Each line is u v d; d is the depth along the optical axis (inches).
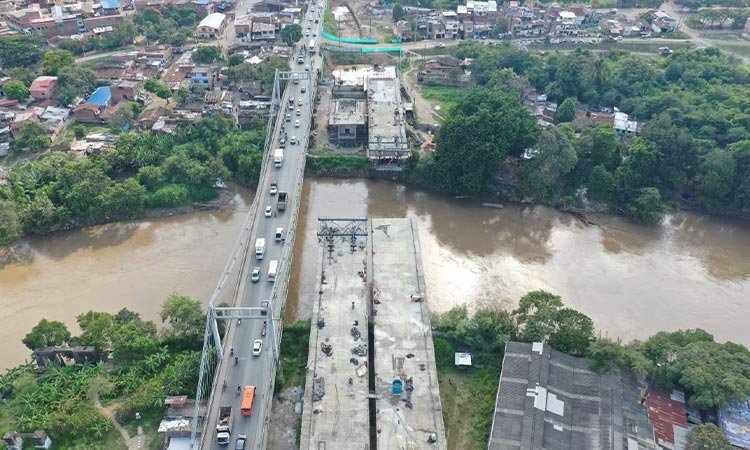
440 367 3944.4
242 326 3882.9
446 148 5836.6
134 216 5403.5
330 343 3784.5
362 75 7637.8
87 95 7116.1
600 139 5846.5
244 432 3223.4
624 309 4628.4
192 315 3932.1
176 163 5654.5
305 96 6879.9
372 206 5836.6
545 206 5876.0
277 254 4443.9
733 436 3316.9
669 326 4473.4
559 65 7662.4
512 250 5300.2
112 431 3442.4
